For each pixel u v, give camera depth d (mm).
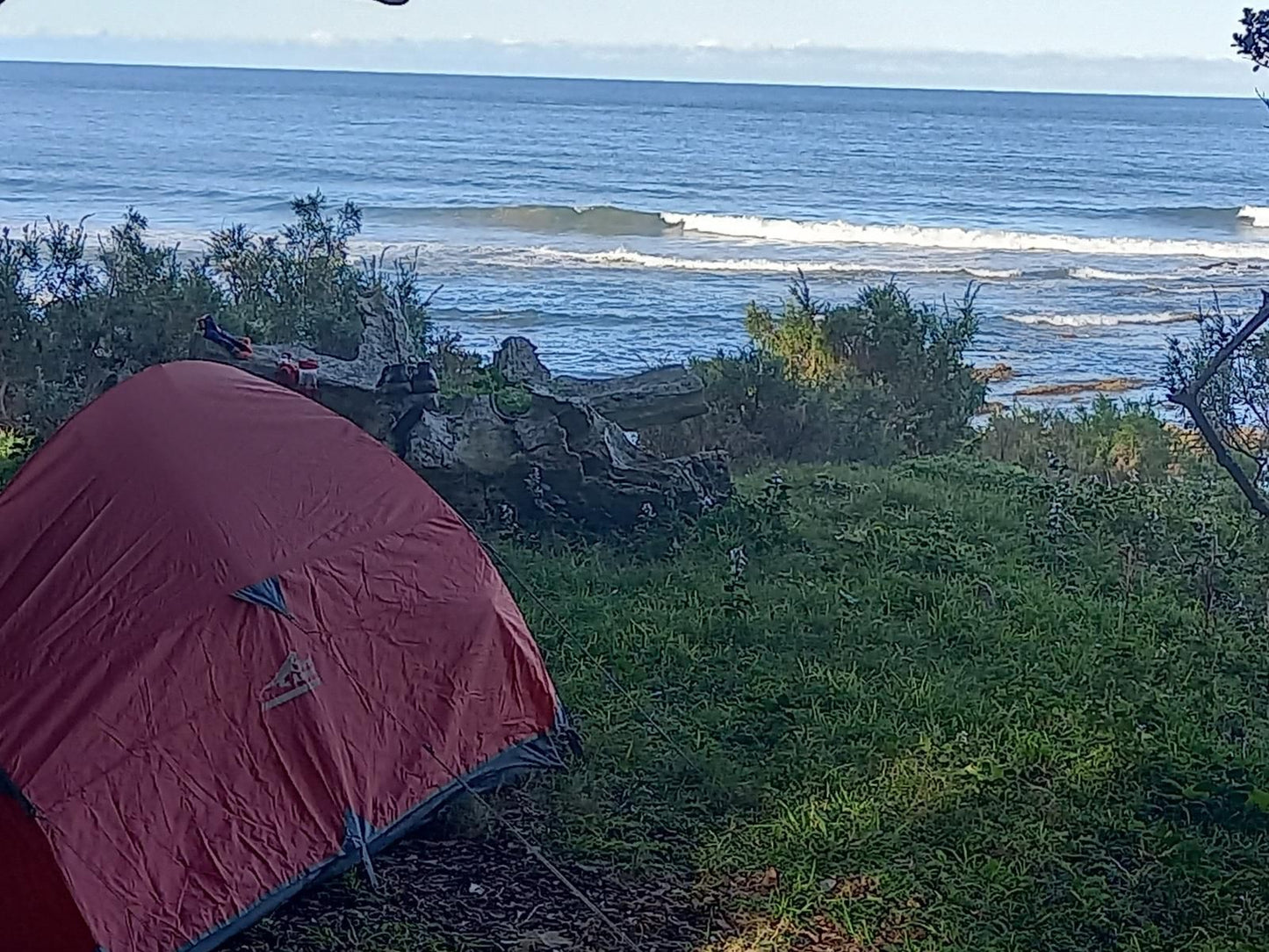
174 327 12398
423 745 5445
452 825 5582
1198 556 9734
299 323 12836
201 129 76375
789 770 6094
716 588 8477
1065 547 10109
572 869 5355
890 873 5230
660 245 37688
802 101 145750
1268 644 8039
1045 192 53594
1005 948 4781
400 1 4859
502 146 70625
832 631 7828
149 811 4637
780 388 14227
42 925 4469
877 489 11539
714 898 5148
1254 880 5266
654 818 5727
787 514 10125
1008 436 15469
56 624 4859
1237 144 83438
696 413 10789
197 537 5074
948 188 54406
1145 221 46156
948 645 7715
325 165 55531
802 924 4934
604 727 6480
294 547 5273
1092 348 25094
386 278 19047
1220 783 5941
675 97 154250
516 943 4836
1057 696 6945
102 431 5473
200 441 5422
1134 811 5781
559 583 8430
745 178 56188
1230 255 38625
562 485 9516
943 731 6500
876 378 16031
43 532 5199
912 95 193250
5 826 4484
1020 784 5977
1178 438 15102
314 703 5066
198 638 4863
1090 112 127750
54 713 4625
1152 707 6797
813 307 17438
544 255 34281
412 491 5840
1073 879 5203
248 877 4801
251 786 4875
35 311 13094
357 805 5121
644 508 9578
